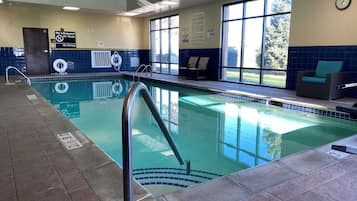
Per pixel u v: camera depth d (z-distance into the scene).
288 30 7.77
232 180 2.29
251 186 2.19
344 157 2.78
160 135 4.57
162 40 13.38
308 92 6.16
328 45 6.57
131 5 11.84
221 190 2.12
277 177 2.35
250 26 8.88
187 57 11.56
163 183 2.88
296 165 2.59
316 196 2.00
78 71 13.06
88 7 11.48
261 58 8.61
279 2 7.94
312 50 6.94
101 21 13.30
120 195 1.95
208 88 8.16
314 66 6.93
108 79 12.25
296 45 7.31
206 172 3.17
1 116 4.29
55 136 3.30
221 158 3.59
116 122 5.42
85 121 5.48
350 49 6.15
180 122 5.33
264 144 4.10
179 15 11.73
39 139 3.19
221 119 5.49
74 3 11.18
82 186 2.07
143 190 2.03
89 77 12.02
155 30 13.82
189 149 3.94
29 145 2.98
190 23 11.16
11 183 2.12
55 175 2.26
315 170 2.46
